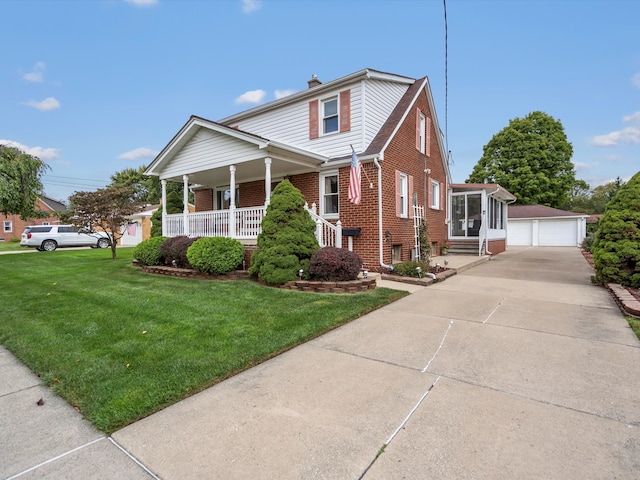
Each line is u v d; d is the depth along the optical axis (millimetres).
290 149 9172
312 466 1997
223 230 10219
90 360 3523
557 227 24047
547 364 3428
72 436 2338
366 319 5051
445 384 3021
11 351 3912
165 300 6027
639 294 6152
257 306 5566
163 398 2768
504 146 30047
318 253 7215
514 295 6598
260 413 2580
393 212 10367
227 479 1902
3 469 2008
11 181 15555
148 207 29438
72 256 14719
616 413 2545
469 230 15391
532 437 2250
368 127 10219
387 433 2311
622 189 7762
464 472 1932
